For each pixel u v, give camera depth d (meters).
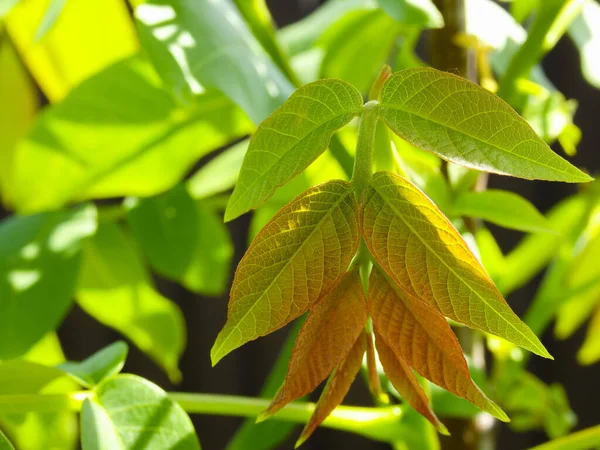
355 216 0.14
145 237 0.37
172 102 0.35
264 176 0.14
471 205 0.28
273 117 0.14
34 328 0.31
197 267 0.41
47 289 0.32
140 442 0.20
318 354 0.14
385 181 0.14
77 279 0.32
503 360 0.39
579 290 0.39
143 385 0.21
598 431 0.26
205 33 0.27
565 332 0.46
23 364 0.22
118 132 0.36
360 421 0.28
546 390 0.40
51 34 0.40
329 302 0.15
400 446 0.33
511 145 0.13
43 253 0.33
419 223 0.14
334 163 0.35
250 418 0.36
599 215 0.40
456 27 0.32
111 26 0.40
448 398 0.27
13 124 0.43
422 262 0.14
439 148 0.14
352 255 0.14
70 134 0.36
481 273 0.13
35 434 0.38
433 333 0.14
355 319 0.15
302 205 0.14
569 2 0.30
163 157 0.38
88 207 0.35
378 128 0.18
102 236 0.38
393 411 0.28
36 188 0.36
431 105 0.14
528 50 0.31
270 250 0.14
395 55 0.46
